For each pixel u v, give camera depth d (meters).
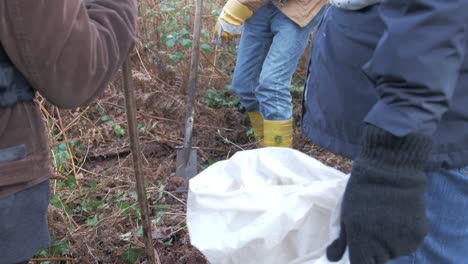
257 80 3.24
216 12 4.32
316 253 1.28
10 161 1.12
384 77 1.00
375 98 1.30
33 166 1.15
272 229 1.30
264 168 1.49
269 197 1.34
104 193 2.88
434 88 0.96
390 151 0.98
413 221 0.96
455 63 0.98
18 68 1.08
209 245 1.35
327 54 1.43
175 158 3.40
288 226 1.31
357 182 1.00
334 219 1.21
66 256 2.37
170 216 2.68
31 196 1.16
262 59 3.19
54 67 1.09
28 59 1.06
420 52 0.95
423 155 0.97
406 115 0.96
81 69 1.14
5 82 1.08
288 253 1.36
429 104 0.97
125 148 3.41
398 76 0.97
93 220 2.56
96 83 1.20
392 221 0.95
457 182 1.29
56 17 1.05
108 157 3.36
